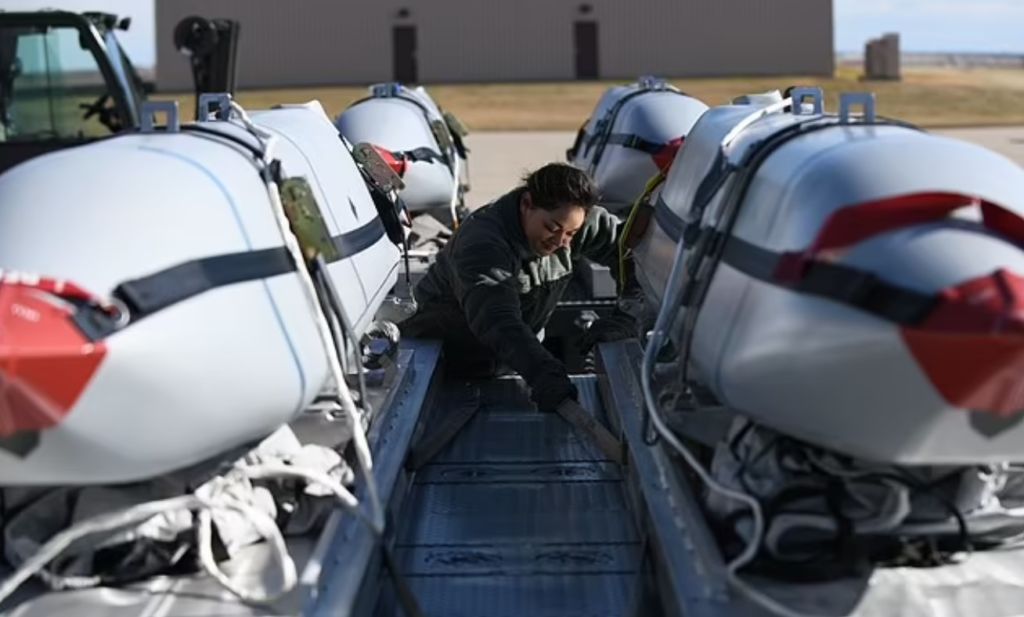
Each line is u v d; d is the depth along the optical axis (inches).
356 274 151.8
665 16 1975.9
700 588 106.0
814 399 103.1
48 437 100.7
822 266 102.6
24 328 97.7
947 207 102.3
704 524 112.8
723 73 1988.2
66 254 104.7
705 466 125.4
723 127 145.9
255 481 120.3
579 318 238.4
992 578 113.3
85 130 343.3
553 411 167.9
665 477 128.0
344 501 116.0
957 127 1039.0
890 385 98.8
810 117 131.9
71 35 335.9
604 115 310.5
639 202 175.0
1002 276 96.7
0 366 96.0
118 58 345.7
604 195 276.1
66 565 113.2
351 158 173.3
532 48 1974.7
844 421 102.7
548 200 173.3
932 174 106.3
